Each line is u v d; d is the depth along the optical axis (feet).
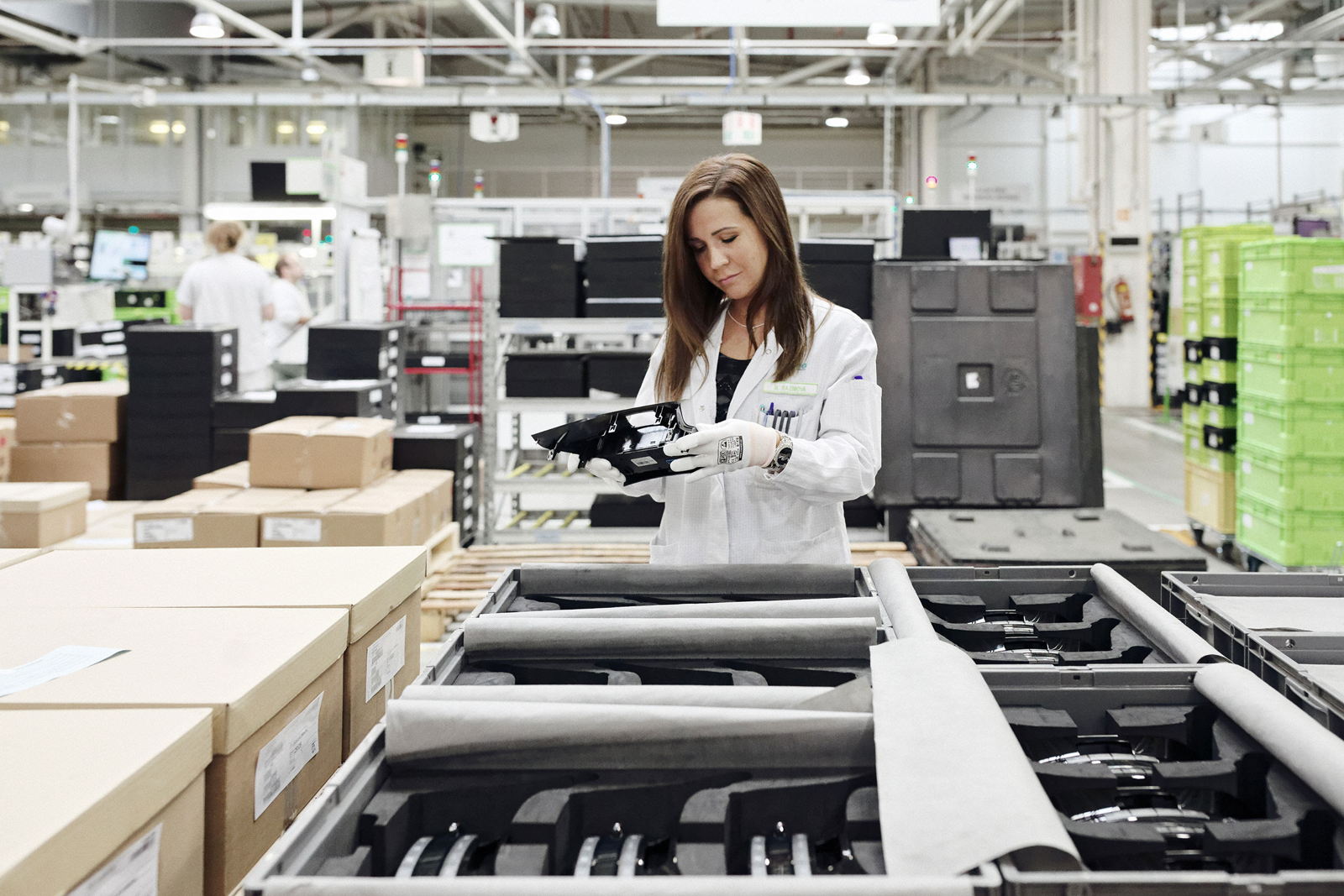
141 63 48.96
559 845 2.78
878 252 25.40
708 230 5.06
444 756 3.01
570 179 60.64
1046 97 34.88
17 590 4.56
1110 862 2.72
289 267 24.68
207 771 3.22
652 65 54.13
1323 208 42.68
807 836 2.91
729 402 5.43
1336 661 4.12
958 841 2.41
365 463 12.62
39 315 29.09
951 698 3.01
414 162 60.44
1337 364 15.30
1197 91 37.11
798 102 36.45
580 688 3.21
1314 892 2.22
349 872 2.57
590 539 15.79
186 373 14.47
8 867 2.23
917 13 13.25
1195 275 19.11
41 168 53.11
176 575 4.86
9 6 32.94
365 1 41.01
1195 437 19.20
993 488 14.89
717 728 2.95
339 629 4.19
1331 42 39.19
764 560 5.39
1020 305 14.99
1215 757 3.30
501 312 15.92
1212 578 5.06
